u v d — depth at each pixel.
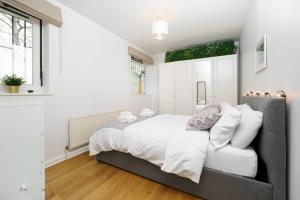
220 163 1.36
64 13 2.33
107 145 2.00
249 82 2.55
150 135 1.72
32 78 2.09
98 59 2.95
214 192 1.38
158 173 1.68
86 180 1.77
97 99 2.93
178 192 1.56
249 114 1.38
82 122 2.56
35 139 1.07
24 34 2.03
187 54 4.19
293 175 1.04
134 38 3.68
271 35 1.46
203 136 1.54
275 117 1.13
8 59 1.90
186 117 2.82
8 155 0.95
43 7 1.99
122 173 1.92
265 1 1.65
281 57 1.23
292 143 1.05
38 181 1.09
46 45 2.14
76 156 2.46
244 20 2.79
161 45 4.20
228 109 1.57
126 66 3.81
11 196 0.96
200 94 4.02
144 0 2.21
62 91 2.31
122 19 2.77
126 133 1.87
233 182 1.29
